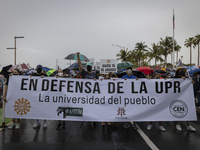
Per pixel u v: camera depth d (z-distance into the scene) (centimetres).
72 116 480
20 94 484
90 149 368
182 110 477
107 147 378
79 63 545
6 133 462
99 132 477
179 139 421
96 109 482
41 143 398
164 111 479
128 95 485
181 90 482
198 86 779
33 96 484
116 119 477
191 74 1248
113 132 477
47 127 521
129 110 481
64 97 484
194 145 386
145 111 480
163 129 483
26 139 421
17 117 482
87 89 488
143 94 484
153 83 486
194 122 573
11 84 486
